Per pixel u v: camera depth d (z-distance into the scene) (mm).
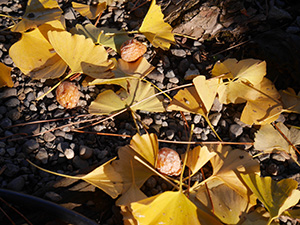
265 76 669
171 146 616
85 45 615
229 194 561
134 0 728
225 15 686
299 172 598
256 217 551
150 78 662
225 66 643
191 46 698
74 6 688
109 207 562
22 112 618
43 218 541
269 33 675
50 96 629
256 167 576
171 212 527
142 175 566
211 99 601
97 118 617
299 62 653
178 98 606
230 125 637
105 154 595
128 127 621
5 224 534
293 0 708
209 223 530
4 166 569
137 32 676
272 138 605
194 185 564
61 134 604
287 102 639
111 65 627
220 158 581
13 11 700
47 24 633
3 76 615
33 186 569
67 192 557
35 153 588
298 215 550
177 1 693
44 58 629
